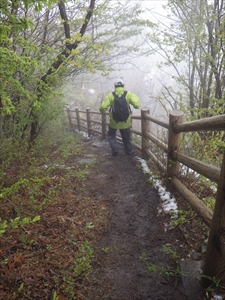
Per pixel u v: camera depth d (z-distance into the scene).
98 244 2.89
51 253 2.58
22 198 3.54
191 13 4.94
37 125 5.67
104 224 3.27
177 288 2.23
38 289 2.12
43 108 4.72
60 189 4.10
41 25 5.40
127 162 5.73
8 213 3.11
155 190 4.09
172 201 3.53
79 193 4.09
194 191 3.51
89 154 6.65
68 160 5.87
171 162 3.56
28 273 2.25
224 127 2.07
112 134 6.26
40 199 3.64
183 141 3.67
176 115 3.39
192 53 5.17
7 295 1.99
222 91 5.00
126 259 2.64
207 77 5.32
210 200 2.97
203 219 2.47
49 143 6.45
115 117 5.78
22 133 5.17
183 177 3.66
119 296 2.20
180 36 5.20
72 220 3.23
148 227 3.20
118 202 3.88
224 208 1.90
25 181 2.64
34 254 2.51
